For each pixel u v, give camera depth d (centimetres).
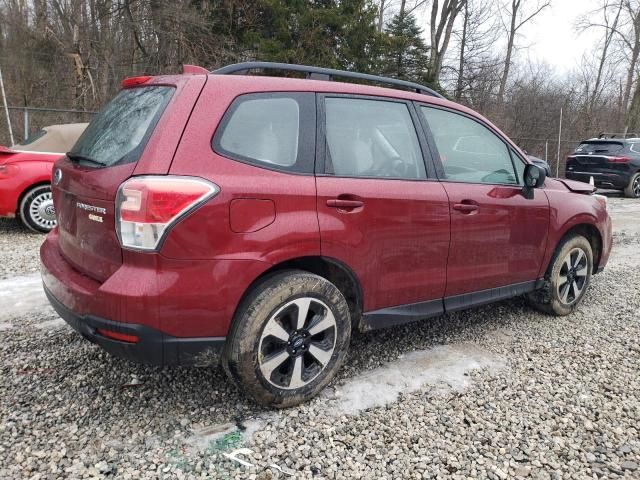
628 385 338
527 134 2436
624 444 275
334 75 323
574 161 1491
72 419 275
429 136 349
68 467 238
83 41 1661
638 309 487
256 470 243
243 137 270
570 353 384
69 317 268
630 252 743
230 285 256
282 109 287
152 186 239
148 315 241
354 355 367
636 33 2741
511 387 330
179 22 1644
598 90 2900
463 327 429
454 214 346
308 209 280
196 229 246
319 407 297
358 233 299
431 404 306
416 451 262
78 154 300
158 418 280
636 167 1390
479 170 379
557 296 447
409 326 425
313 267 303
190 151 252
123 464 242
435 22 2672
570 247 443
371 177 312
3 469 234
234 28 1842
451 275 355
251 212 261
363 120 319
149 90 291
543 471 252
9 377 315
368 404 303
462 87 2797
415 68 2431
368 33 1959
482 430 283
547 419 296
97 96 1723
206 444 260
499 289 396
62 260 304
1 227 742
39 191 700
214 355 262
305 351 292
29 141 739
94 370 327
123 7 1628
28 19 1838
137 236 240
